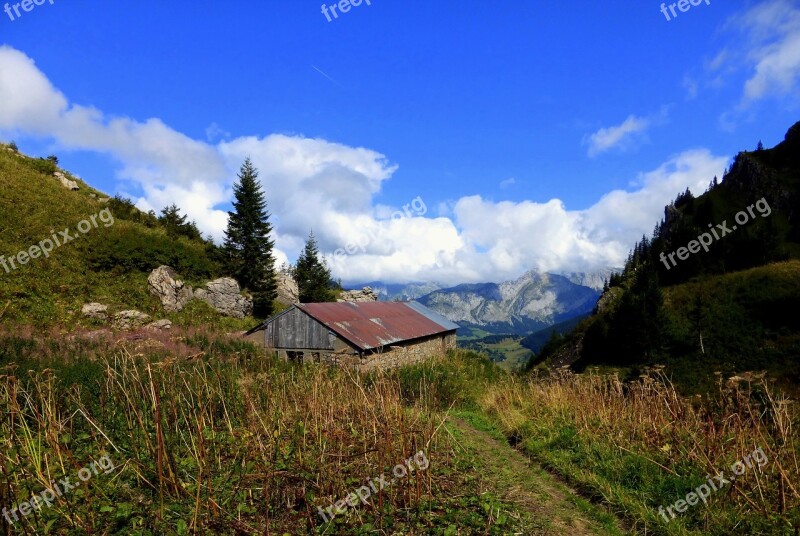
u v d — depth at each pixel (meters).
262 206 42.97
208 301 35.75
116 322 26.95
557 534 6.17
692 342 35.22
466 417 14.32
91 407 8.42
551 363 51.69
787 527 5.93
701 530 6.34
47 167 41.12
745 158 108.88
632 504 7.08
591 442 10.15
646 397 11.58
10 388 6.84
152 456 6.58
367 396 9.58
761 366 29.98
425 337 35.16
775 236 47.97
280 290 47.44
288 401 9.85
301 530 5.41
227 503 5.74
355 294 58.97
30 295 25.25
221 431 8.23
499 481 8.01
